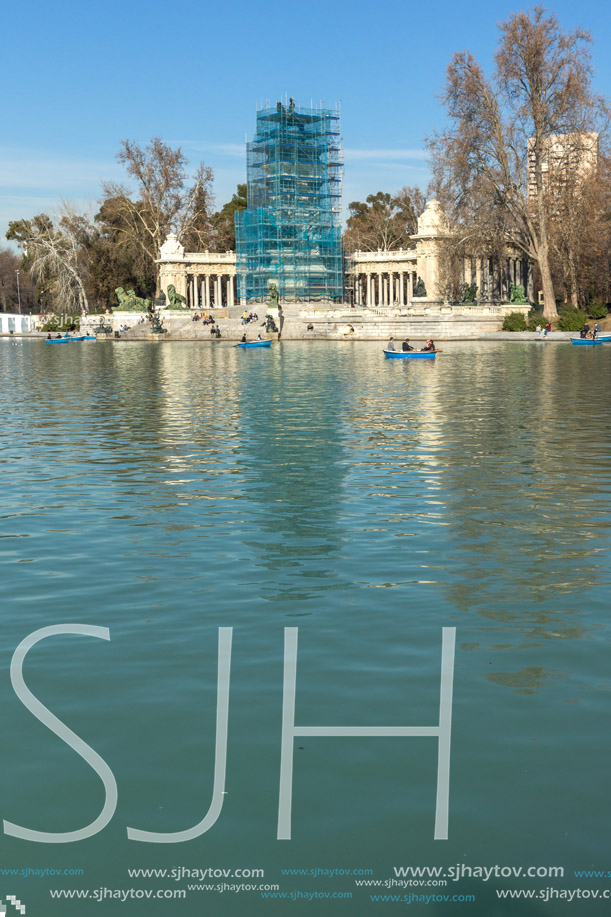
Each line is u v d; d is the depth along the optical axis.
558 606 13.62
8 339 151.25
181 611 13.52
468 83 98.50
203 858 7.74
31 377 63.47
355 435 31.58
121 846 7.91
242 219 151.38
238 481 23.61
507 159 101.12
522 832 7.98
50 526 19.05
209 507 20.58
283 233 146.00
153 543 17.50
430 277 142.50
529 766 8.98
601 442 29.45
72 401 45.72
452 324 114.00
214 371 66.44
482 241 102.69
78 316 162.88
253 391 49.31
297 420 36.06
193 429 33.97
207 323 135.75
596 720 9.91
